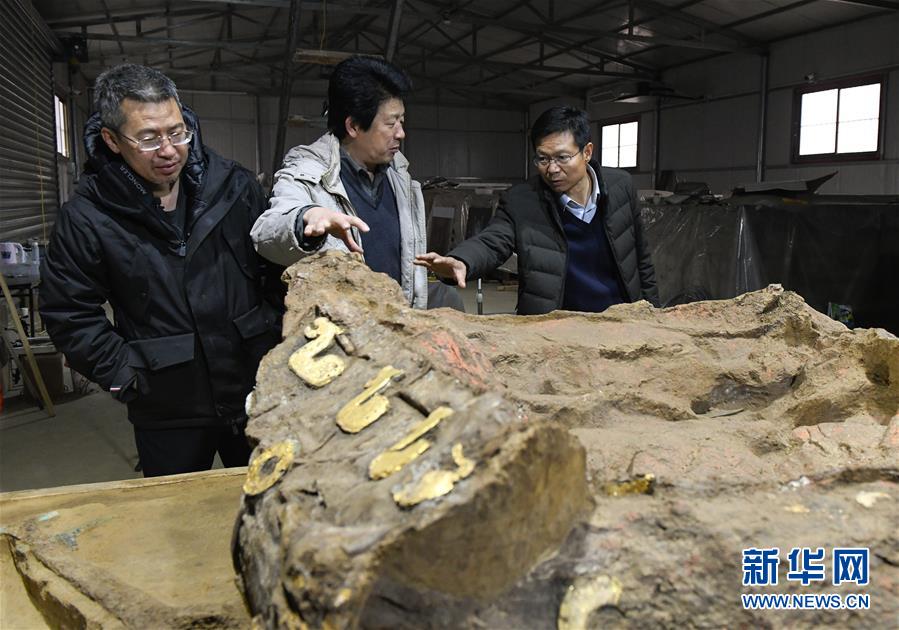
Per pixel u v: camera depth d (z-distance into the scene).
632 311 1.98
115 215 1.77
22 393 5.03
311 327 1.40
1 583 1.54
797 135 10.19
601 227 2.43
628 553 1.05
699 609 1.04
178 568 1.48
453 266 2.12
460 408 1.05
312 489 1.02
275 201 1.83
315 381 1.28
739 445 1.34
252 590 1.02
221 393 1.93
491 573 0.94
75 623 1.32
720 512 1.12
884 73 8.90
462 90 16.67
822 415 1.59
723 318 1.94
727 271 5.80
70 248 1.76
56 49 10.04
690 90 12.21
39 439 4.18
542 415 1.41
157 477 1.93
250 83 15.53
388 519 0.90
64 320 1.78
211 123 15.63
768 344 1.82
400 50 14.91
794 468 1.24
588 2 10.70
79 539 1.60
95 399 4.88
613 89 12.81
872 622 1.06
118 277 1.80
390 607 0.90
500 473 0.88
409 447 1.01
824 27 9.66
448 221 9.46
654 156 13.20
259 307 1.98
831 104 9.66
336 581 0.84
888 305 5.91
